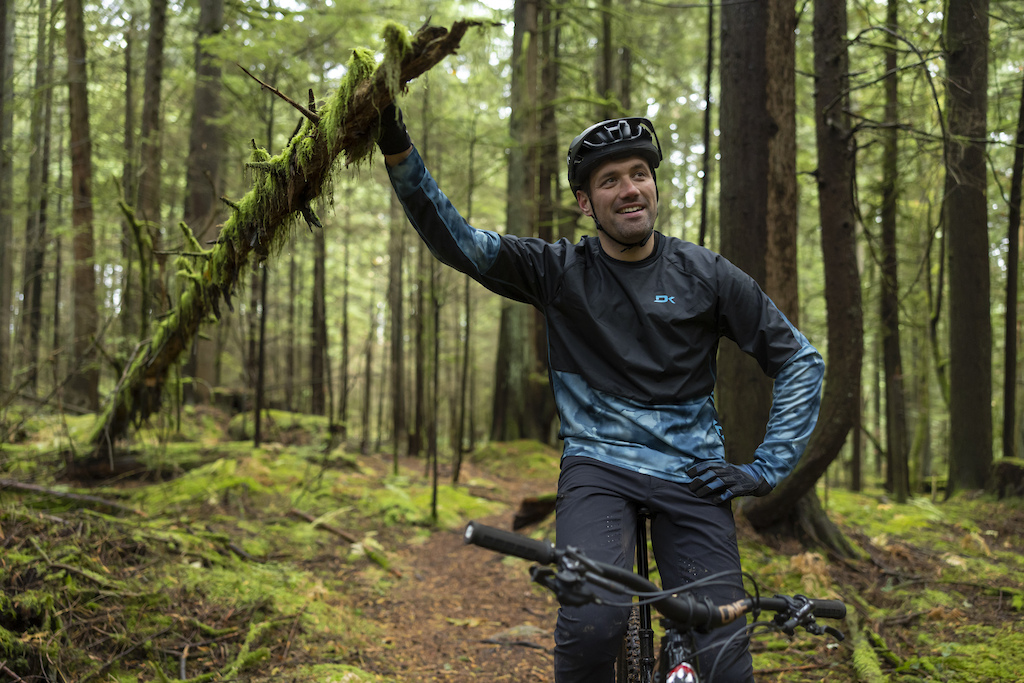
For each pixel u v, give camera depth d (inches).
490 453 382.3
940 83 210.5
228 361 495.2
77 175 292.4
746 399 187.3
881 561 184.4
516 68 312.7
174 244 255.1
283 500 228.5
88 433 247.0
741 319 74.2
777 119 186.2
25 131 426.9
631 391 72.8
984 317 262.8
